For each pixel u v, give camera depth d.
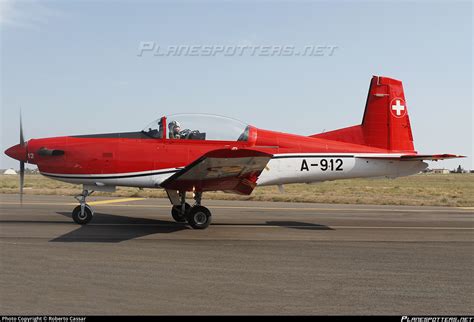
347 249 7.29
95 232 8.66
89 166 9.63
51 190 23.62
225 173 9.05
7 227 9.20
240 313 4.15
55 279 5.16
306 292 4.82
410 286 5.10
